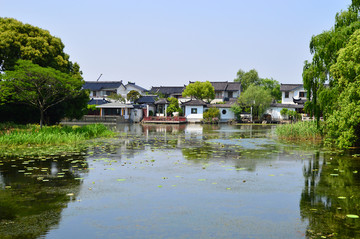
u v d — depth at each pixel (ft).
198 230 16.08
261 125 145.07
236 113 168.45
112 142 59.16
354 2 53.88
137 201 20.94
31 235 15.46
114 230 16.08
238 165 34.40
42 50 71.15
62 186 24.84
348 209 19.34
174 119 162.81
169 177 28.22
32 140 51.44
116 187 24.58
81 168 32.17
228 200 21.22
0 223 17.02
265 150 47.78
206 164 34.99
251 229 16.22
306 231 15.93
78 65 88.43
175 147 51.90
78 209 19.31
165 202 20.74
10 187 24.45
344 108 41.81
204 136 77.05
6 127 65.05
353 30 49.29
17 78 55.26
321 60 55.77
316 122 66.90
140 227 16.47
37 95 58.85
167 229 16.20
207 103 190.29
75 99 84.84
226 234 15.60
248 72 246.27
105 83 220.84
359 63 38.29
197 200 21.20
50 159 37.63
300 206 19.95
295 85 188.14
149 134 83.51
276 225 16.75
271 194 22.74
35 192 23.09
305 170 31.63
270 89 239.30
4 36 66.54
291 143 58.44
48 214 18.43
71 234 15.58
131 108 167.43
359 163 35.73
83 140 61.41
